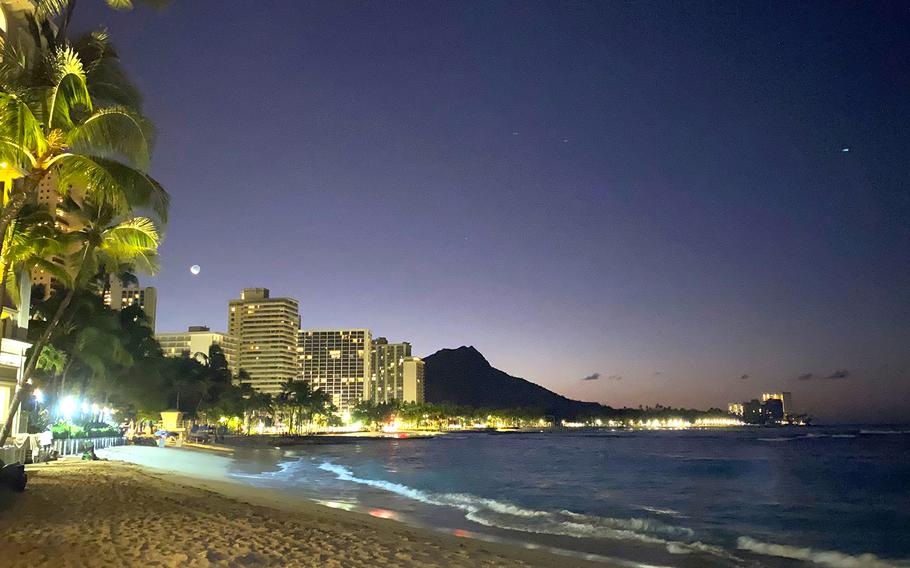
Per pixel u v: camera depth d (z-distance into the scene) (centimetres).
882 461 7244
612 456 8925
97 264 3014
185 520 1614
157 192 1989
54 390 5731
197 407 11244
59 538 1275
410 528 2002
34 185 1725
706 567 1681
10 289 2864
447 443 15475
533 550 1762
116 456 4688
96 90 2142
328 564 1191
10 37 2358
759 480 4894
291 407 18062
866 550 2031
